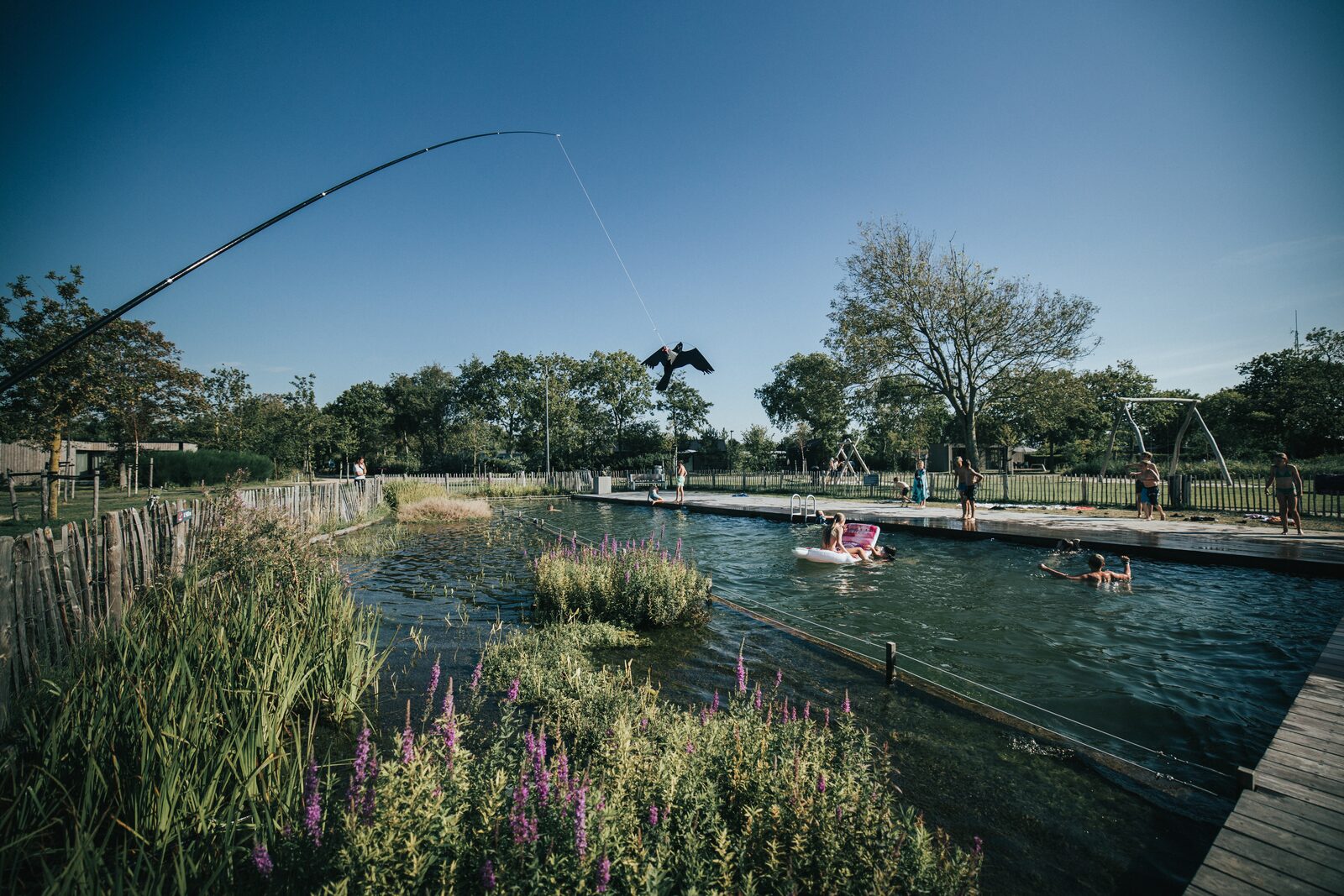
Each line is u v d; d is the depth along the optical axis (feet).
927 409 195.11
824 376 116.57
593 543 52.26
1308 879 8.96
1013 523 53.78
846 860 8.36
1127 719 16.92
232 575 21.86
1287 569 33.32
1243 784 11.60
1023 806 12.08
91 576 17.87
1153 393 190.70
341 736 14.84
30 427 56.70
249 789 10.33
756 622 26.84
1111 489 83.10
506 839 8.05
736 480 130.00
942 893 8.05
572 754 13.30
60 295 58.59
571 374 204.95
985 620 27.40
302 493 52.37
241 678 14.11
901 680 19.34
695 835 8.66
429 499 81.92
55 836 10.02
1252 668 20.79
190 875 8.48
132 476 91.40
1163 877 9.95
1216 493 63.05
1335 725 14.40
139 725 11.34
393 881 7.43
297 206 15.24
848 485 106.73
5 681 13.38
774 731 12.78
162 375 82.58
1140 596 30.94
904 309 100.27
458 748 10.50
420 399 236.84
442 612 28.66
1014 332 94.79
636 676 19.80
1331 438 128.16
